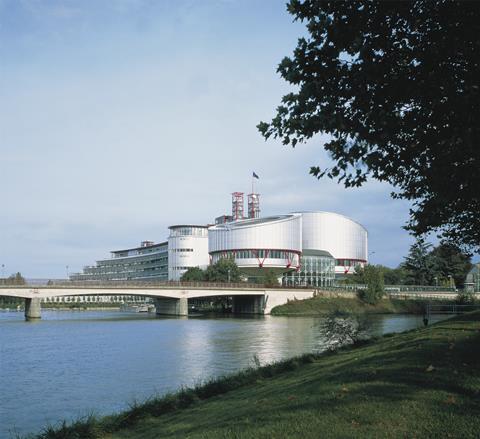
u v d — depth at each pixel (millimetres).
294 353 43469
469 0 9469
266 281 140250
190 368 36812
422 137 11125
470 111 10188
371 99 10805
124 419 15953
